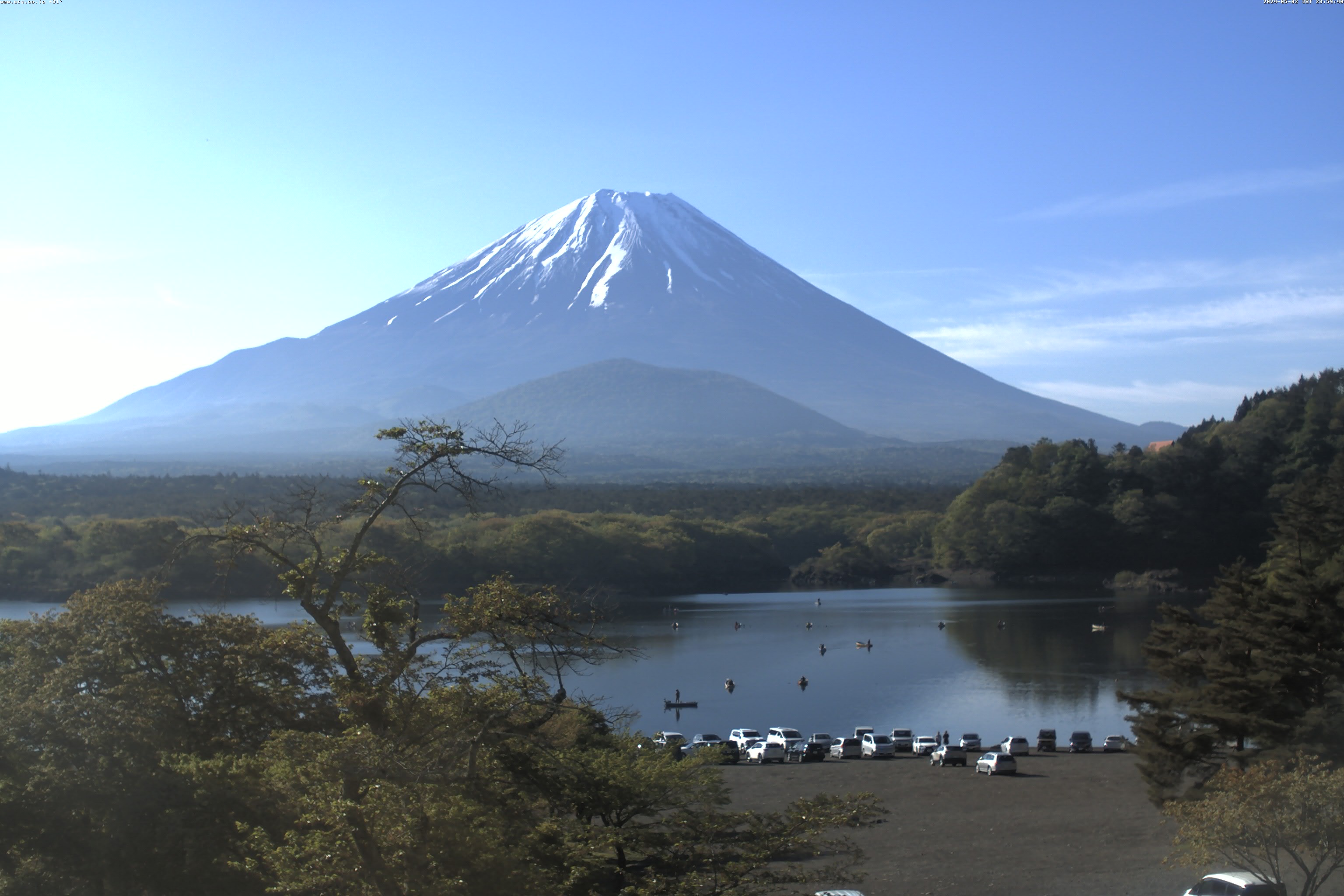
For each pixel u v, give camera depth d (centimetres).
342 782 1748
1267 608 4506
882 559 19488
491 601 2067
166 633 2709
